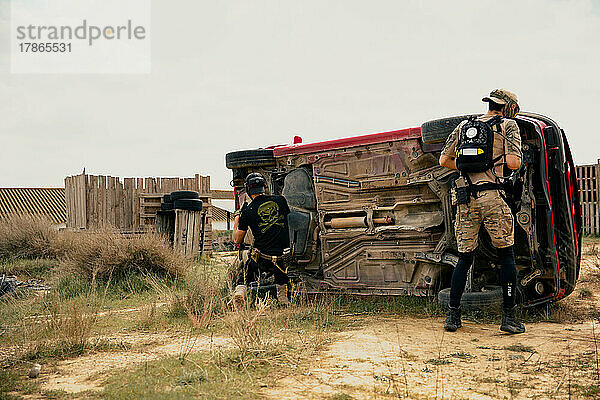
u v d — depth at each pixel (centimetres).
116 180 1791
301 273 755
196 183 1773
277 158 783
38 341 491
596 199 2034
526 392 328
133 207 1803
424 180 642
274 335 480
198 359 402
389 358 412
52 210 3650
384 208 678
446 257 623
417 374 369
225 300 635
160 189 1803
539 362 395
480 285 622
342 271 709
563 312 597
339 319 582
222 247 2236
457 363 397
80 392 340
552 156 577
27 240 1545
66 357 451
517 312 582
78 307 579
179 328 568
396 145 665
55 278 1048
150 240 1045
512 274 502
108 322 614
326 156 725
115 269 988
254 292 641
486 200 499
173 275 985
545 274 596
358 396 322
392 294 670
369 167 688
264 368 380
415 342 469
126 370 386
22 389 353
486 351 434
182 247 1489
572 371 368
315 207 750
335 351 435
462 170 509
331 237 712
